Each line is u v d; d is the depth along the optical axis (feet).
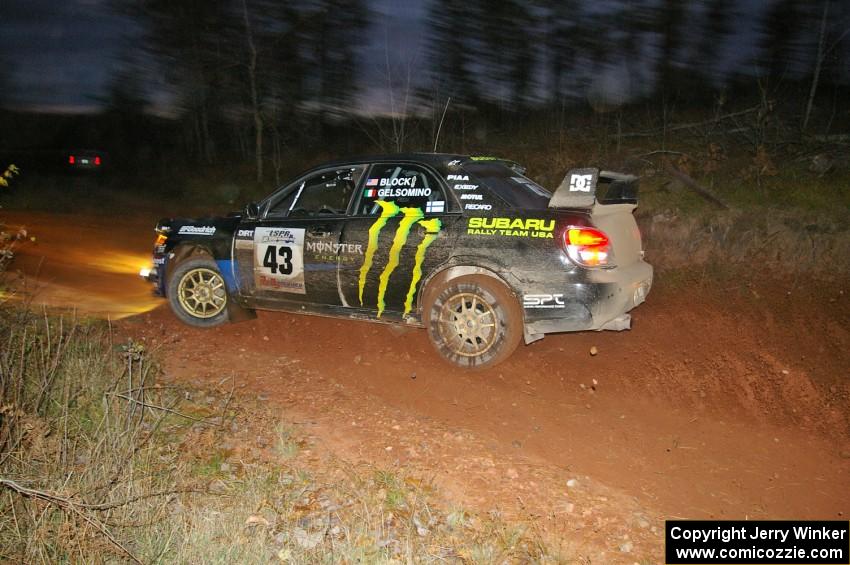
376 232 19.27
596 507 12.96
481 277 18.03
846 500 13.12
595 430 15.88
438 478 13.82
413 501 12.87
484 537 11.87
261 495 12.88
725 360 18.85
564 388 17.89
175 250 22.72
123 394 14.94
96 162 66.95
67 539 10.80
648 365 18.88
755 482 13.76
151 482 12.86
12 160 69.05
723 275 25.36
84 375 15.84
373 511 12.47
